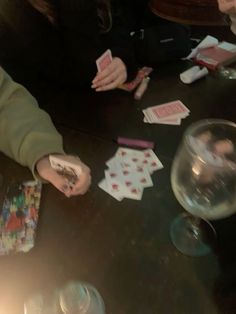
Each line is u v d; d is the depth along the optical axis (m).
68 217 0.64
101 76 1.01
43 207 0.66
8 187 0.69
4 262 0.57
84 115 0.90
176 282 0.56
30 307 0.51
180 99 0.97
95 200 0.67
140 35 1.19
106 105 0.94
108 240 0.61
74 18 1.09
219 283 0.56
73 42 1.10
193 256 0.59
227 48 1.20
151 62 1.11
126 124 0.87
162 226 0.63
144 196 0.69
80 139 0.82
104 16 1.16
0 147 0.75
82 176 0.67
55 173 0.68
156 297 0.54
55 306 0.51
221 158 0.56
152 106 0.94
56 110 0.92
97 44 1.11
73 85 1.04
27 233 0.61
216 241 0.61
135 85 1.01
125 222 0.64
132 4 1.56
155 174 0.73
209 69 1.10
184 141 0.57
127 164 0.75
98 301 0.52
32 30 1.14
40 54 1.13
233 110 0.94
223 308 0.53
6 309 0.51
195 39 1.27
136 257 0.59
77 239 0.61
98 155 0.78
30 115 0.76
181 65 1.12
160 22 1.61
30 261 0.58
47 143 0.71
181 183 0.56
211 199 0.55
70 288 0.52
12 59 1.17
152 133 0.85
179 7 1.48
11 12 1.12
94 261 0.58
